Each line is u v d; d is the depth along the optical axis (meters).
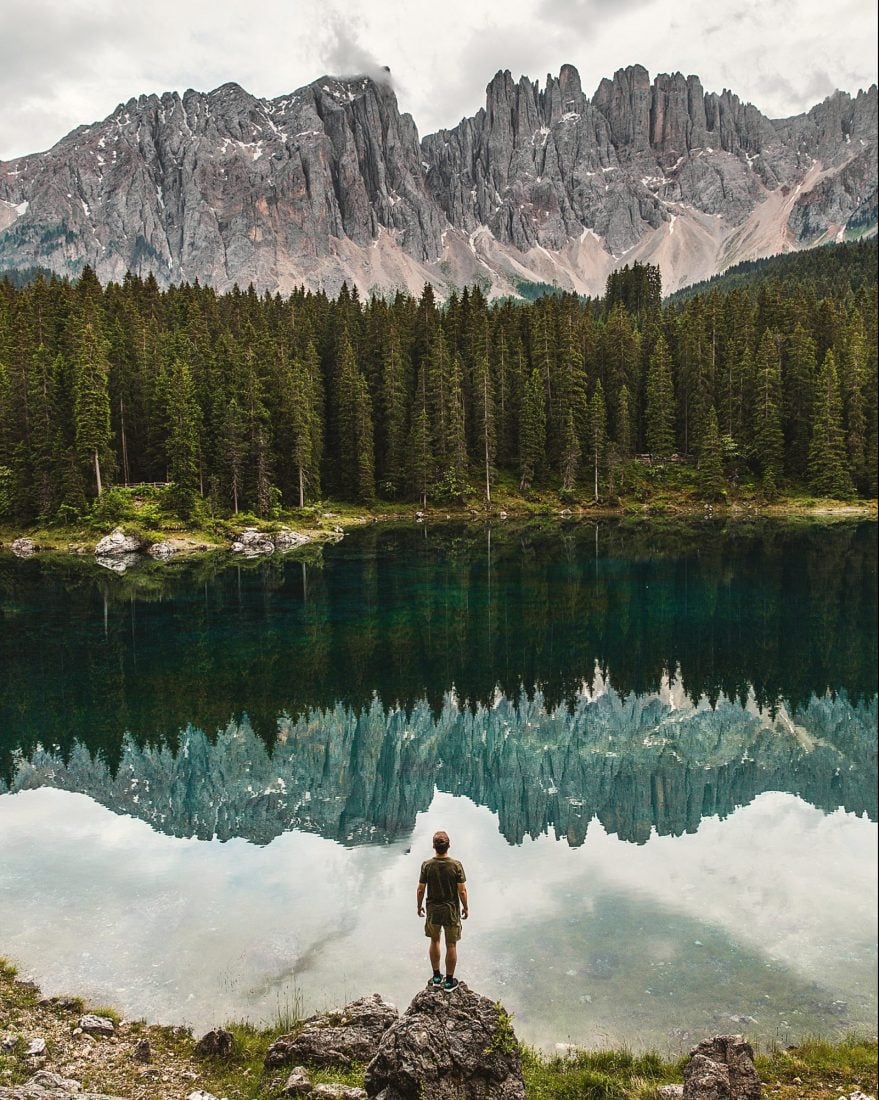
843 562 65.31
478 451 118.12
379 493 116.44
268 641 41.16
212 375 97.44
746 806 21.20
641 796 21.95
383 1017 11.07
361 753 25.73
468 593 54.25
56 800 21.77
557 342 125.19
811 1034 11.27
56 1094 8.59
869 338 121.69
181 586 57.94
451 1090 8.28
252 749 26.03
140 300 128.12
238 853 18.27
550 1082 9.84
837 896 15.80
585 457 117.25
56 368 86.06
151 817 20.58
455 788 22.69
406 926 14.73
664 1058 10.69
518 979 12.72
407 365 123.88
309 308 139.62
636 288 176.50
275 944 14.05
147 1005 12.14
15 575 63.53
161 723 28.62
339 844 18.81
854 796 21.95
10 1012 11.73
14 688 32.84
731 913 15.05
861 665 36.12
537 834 19.31
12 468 83.94
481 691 32.91
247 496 92.38
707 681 34.00
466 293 140.12
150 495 87.31
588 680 34.41
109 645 40.16
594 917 14.89
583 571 62.78
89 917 15.08
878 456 107.31
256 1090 9.70
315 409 114.44
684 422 124.69
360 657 38.22
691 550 73.75
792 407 114.50
